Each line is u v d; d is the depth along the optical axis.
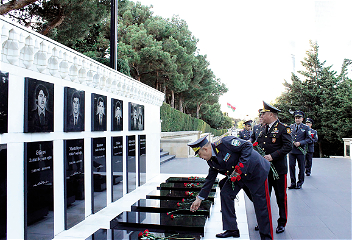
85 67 4.66
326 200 6.22
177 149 15.57
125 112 6.46
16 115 3.36
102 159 5.33
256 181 3.72
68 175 4.29
